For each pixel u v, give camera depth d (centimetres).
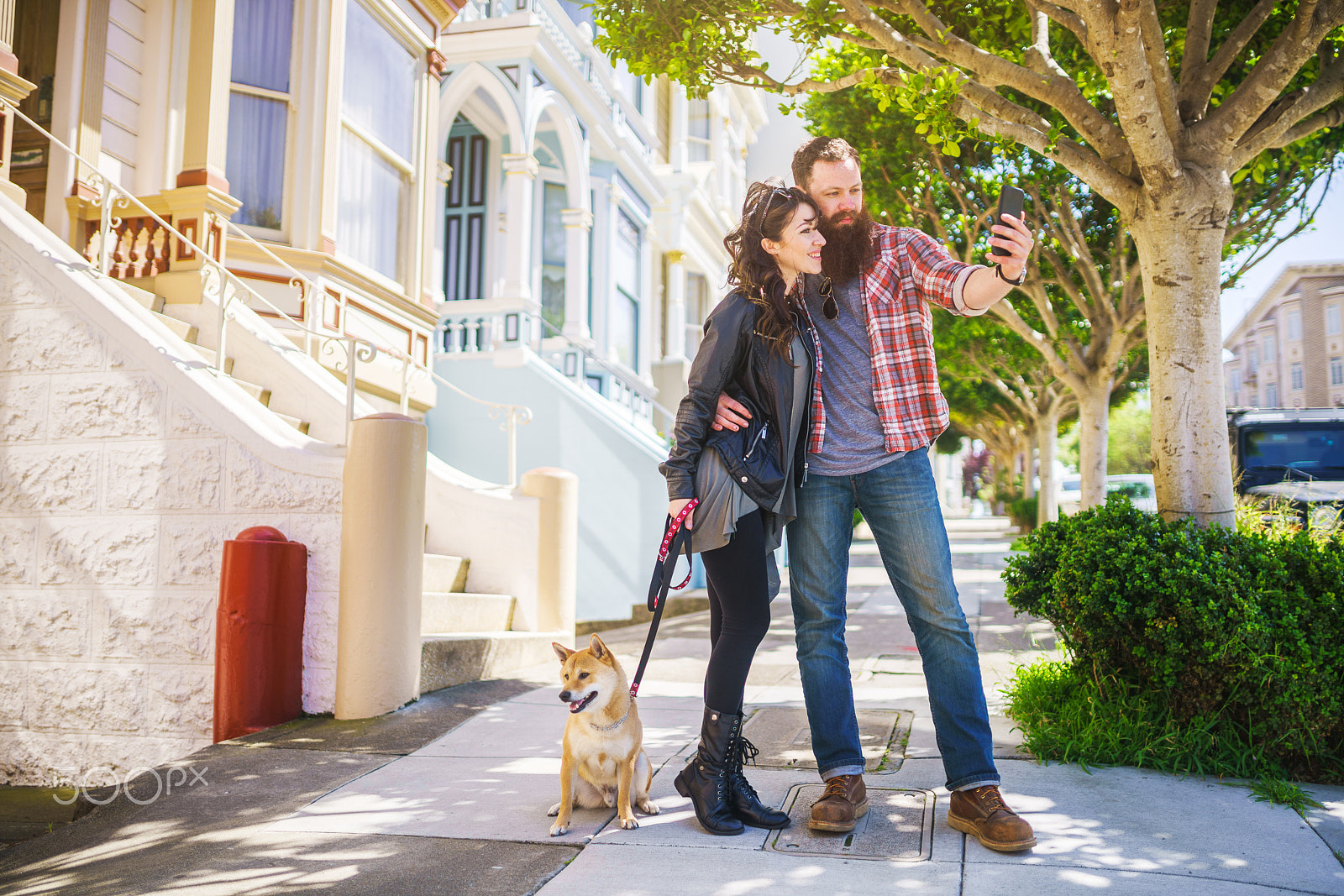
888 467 281
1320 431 1170
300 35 757
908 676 555
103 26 675
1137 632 358
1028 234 248
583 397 991
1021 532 2494
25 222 538
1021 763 352
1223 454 409
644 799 307
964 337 1498
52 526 511
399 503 459
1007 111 497
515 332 1050
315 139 755
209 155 674
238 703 434
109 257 671
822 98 1039
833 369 291
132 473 504
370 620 452
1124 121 410
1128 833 274
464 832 290
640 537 941
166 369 502
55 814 421
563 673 286
